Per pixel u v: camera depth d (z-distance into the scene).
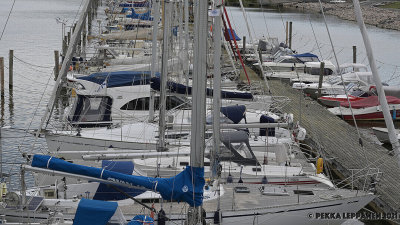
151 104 29.70
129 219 19.84
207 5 14.66
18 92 49.25
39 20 102.06
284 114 31.56
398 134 35.25
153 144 28.03
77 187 21.41
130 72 34.41
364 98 45.16
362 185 27.00
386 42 86.69
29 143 33.41
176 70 33.81
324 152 31.97
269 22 106.44
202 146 15.34
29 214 19.19
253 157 24.77
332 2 142.88
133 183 15.99
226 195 21.59
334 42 85.38
